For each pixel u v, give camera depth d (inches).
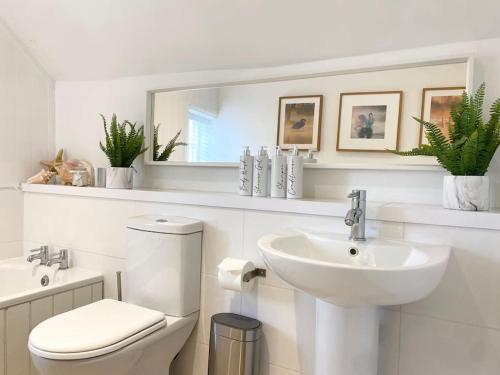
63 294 69.7
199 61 75.1
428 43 56.7
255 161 63.3
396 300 38.7
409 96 58.0
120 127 79.2
